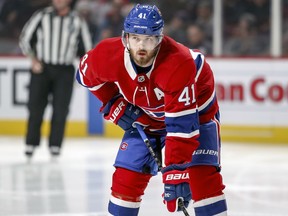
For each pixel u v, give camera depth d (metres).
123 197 8.35
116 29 23.38
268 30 22.19
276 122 21.14
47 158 18.30
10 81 22.47
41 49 18.03
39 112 18.06
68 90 18.17
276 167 17.12
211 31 22.64
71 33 18.06
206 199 8.38
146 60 7.74
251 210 12.41
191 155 8.05
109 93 8.62
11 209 12.41
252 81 21.23
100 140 21.61
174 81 7.77
